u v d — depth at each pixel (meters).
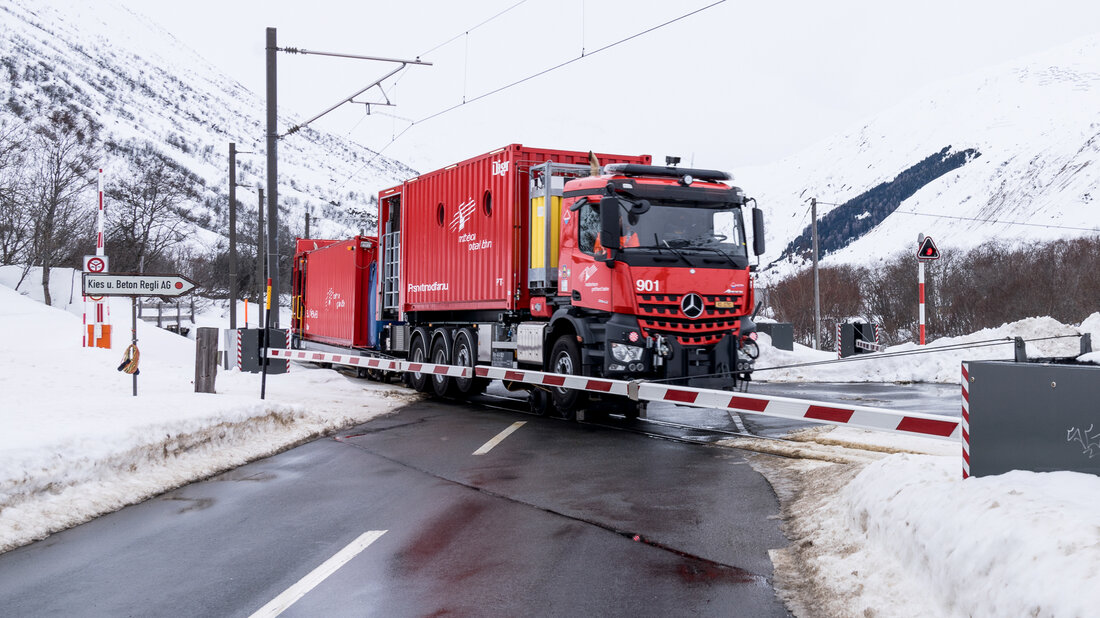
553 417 14.36
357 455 10.47
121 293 11.93
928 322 43.56
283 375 20.20
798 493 7.82
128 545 6.42
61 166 46.69
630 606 5.03
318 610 4.98
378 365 18.66
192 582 5.52
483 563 5.90
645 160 15.95
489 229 15.63
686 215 12.62
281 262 74.88
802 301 47.41
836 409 8.40
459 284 16.78
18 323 21.41
